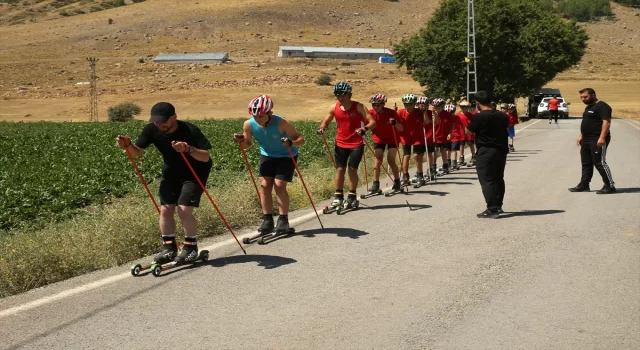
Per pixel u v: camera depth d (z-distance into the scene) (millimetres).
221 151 23344
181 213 7289
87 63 133875
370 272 6977
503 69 54969
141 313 5770
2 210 12891
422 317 5523
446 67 56094
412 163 19453
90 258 7711
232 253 8047
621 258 7379
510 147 22391
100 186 15711
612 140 27047
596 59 163750
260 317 5594
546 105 53000
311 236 8961
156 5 198750
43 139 34500
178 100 88125
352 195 11164
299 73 112500
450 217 10234
